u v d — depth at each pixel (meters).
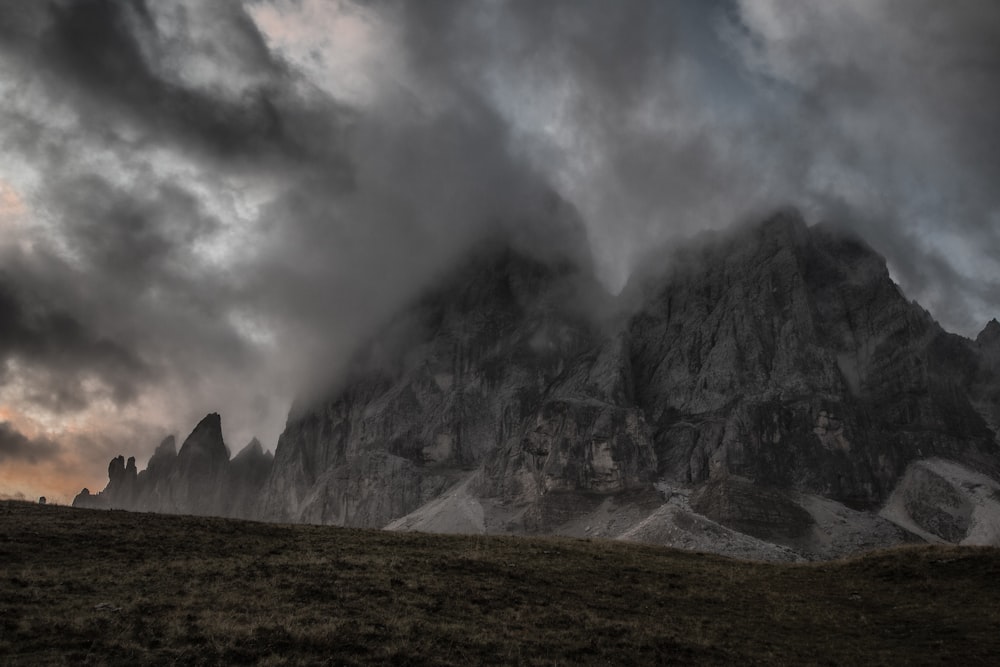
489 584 71.50
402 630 56.91
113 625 53.84
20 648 49.53
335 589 65.38
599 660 55.91
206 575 67.38
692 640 61.16
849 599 75.00
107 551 75.62
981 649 60.66
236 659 50.56
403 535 93.94
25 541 76.19
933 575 78.88
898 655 60.31
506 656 54.62
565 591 72.19
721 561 92.00
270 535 89.06
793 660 59.00
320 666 50.28
